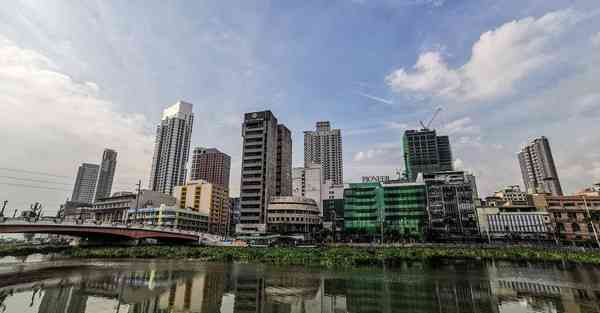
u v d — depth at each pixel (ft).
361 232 389.19
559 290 106.01
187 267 170.50
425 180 388.16
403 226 376.89
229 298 93.86
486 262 202.18
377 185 402.93
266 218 462.60
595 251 225.76
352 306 85.20
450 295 98.22
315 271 152.87
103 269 160.04
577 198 360.69
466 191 367.04
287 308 83.25
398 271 153.17
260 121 504.02
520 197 479.00
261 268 165.89
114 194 626.23
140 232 280.10
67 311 79.25
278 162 536.42
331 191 652.48
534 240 339.98
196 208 571.69
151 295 97.50
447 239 351.67
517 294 99.71
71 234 271.08
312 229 438.81
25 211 310.65
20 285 113.50
